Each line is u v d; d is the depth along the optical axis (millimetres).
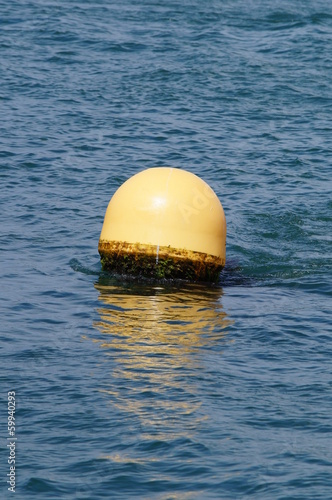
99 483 22016
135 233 39906
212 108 79188
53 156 63281
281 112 79000
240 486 21844
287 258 44844
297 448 23938
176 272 40125
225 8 125312
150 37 105438
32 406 26375
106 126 72188
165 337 32812
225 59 96500
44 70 89375
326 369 29906
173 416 25844
